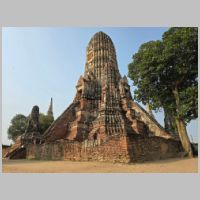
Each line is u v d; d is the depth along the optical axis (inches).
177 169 566.3
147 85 1031.0
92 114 1432.1
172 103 1026.1
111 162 732.0
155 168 591.8
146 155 785.6
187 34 842.2
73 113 1476.4
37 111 1515.7
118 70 1823.3
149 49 989.8
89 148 826.8
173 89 1006.4
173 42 892.0
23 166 686.5
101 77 1653.5
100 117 1121.4
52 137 1310.3
